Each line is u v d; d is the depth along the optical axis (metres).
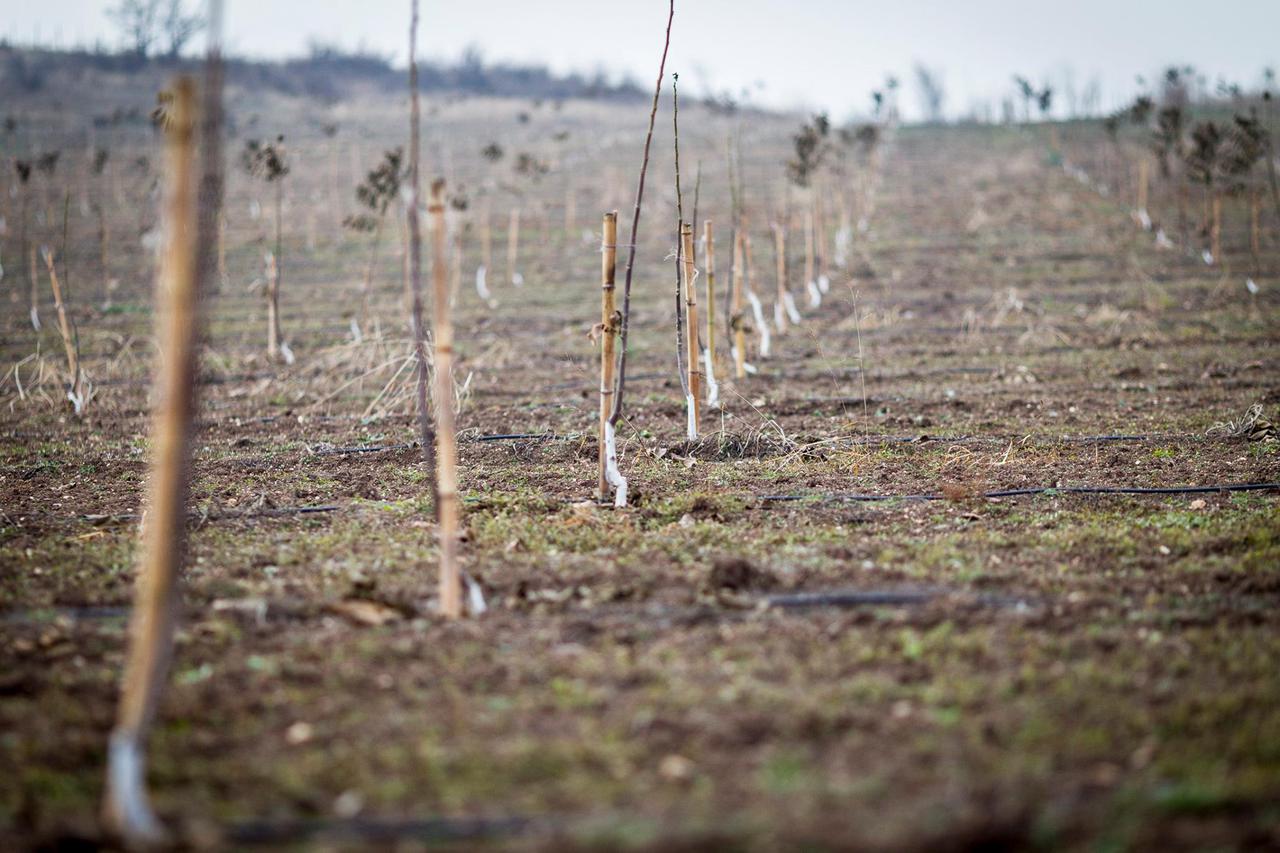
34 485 10.32
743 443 11.25
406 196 7.26
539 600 6.66
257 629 6.18
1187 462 10.26
